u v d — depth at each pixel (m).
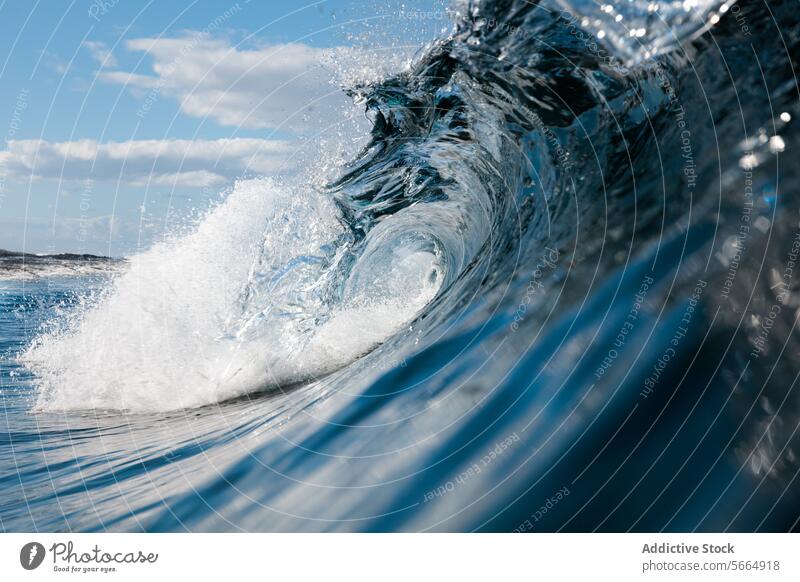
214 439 3.75
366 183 5.59
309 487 2.78
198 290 6.44
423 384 3.31
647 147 3.90
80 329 6.65
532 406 2.86
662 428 2.54
